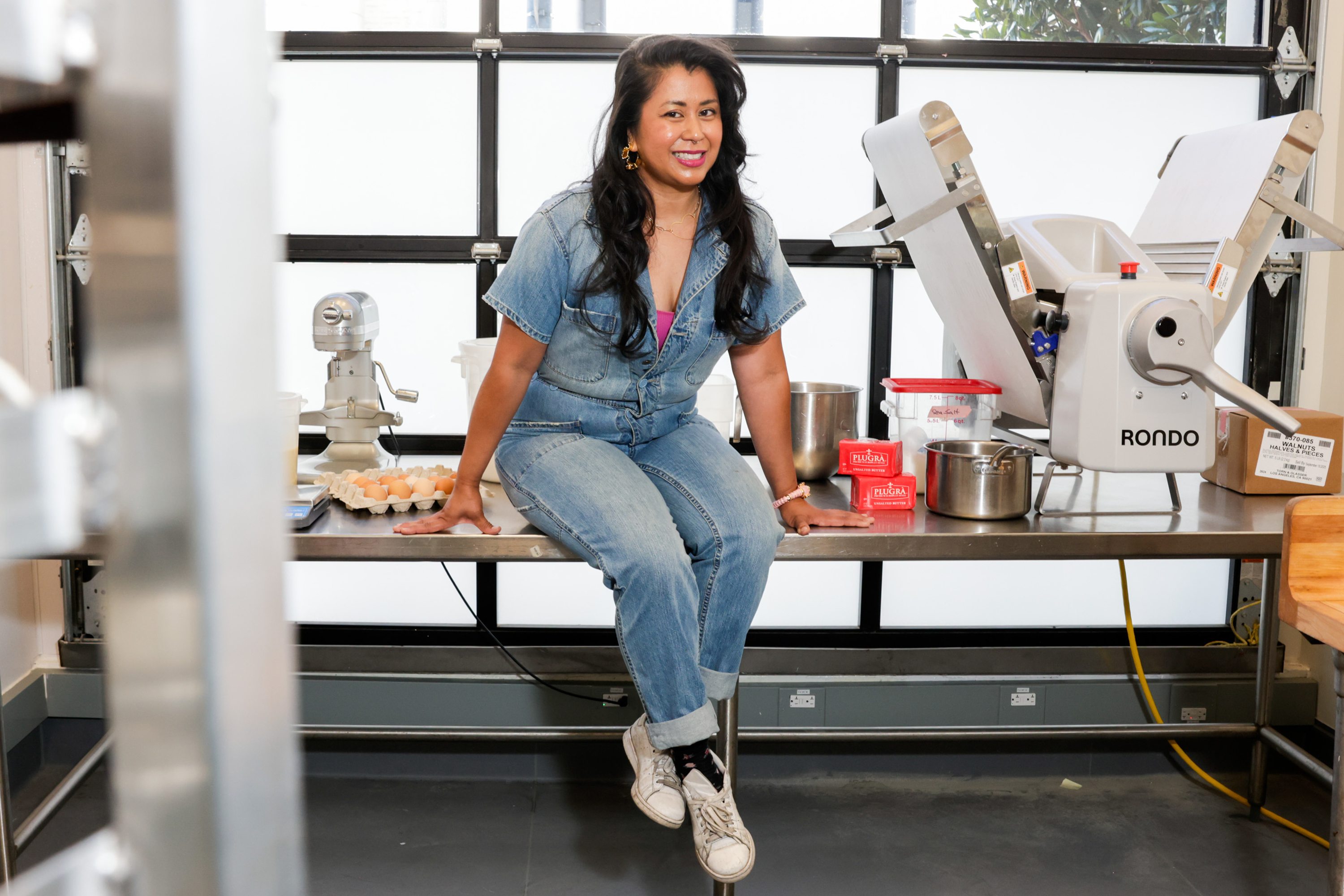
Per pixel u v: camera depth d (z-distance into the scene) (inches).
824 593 112.2
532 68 103.1
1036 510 81.0
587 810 102.1
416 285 106.7
